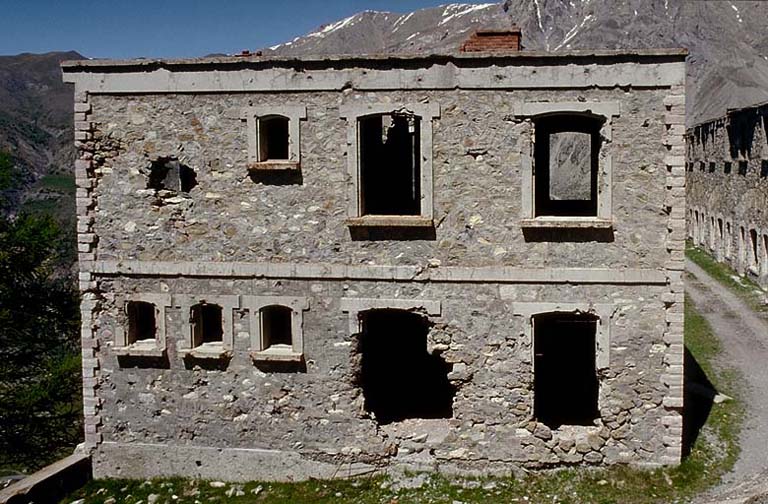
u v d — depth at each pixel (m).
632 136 13.64
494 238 14.18
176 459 15.51
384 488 14.50
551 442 14.45
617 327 14.01
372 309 14.62
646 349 13.99
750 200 34.16
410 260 14.43
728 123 37.97
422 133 14.12
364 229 14.49
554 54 13.58
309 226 14.64
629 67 13.49
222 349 15.11
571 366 19.45
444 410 16.98
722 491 13.48
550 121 16.05
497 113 13.94
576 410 17.00
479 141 14.02
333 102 14.32
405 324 19.73
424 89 14.05
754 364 21.89
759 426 16.81
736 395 19.08
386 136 20.00
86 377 15.57
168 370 15.38
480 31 15.02
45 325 22.36
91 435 15.72
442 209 14.25
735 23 129.50
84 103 14.97
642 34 130.50
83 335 15.43
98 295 15.38
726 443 15.77
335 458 15.07
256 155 14.61
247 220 14.82
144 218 15.10
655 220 13.73
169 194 15.09
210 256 14.98
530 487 14.16
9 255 21.42
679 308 13.74
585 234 13.92
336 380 14.89
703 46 123.25
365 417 15.00
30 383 22.02
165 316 15.21
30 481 14.45
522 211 14.03
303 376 14.98
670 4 133.88
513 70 13.78
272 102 14.48
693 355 22.97
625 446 14.30
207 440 15.40
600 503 13.41
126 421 15.60
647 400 14.12
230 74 14.52
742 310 29.08
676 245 13.63
